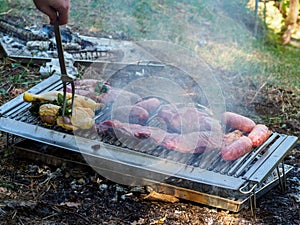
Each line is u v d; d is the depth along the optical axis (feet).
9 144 7.05
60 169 6.62
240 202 5.97
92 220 5.90
